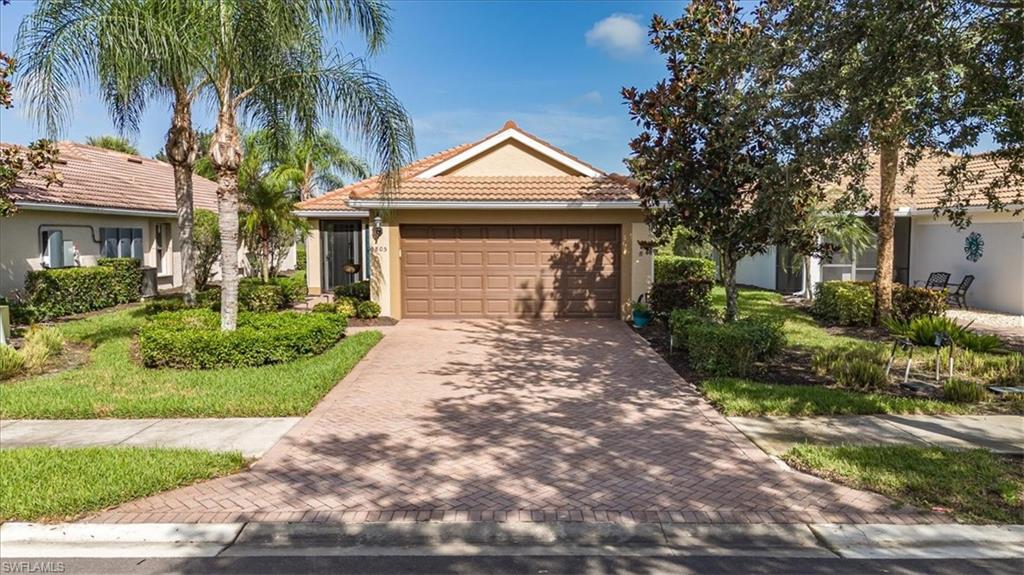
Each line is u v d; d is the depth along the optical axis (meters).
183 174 14.51
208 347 9.70
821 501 5.21
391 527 4.79
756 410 7.65
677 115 10.88
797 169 7.87
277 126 12.95
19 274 15.91
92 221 18.98
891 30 6.53
